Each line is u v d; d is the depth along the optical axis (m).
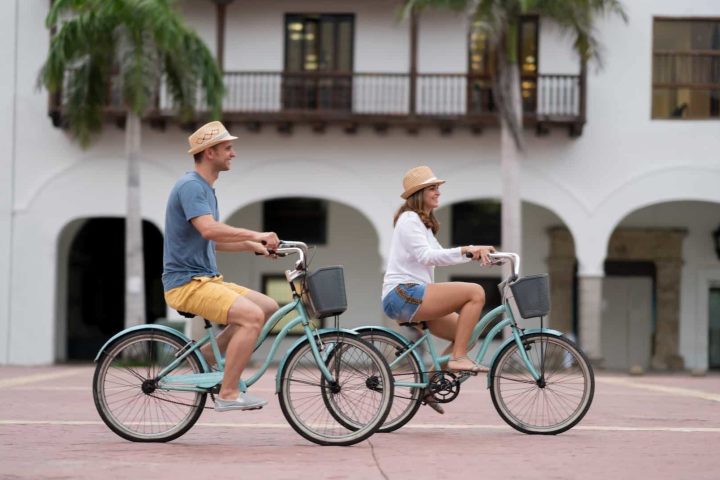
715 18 63.97
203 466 15.12
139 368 18.03
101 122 59.53
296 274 17.89
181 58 56.78
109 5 54.16
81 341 72.00
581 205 63.78
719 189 63.75
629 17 63.97
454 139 63.91
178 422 18.03
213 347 17.92
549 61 63.47
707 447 17.88
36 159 64.88
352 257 71.06
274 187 64.38
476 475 14.49
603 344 71.81
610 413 25.42
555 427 19.55
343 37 64.56
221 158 18.00
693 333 71.12
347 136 64.25
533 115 61.94
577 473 14.77
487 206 69.94
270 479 13.96
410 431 20.12
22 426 20.72
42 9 64.88
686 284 71.31
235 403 17.53
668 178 63.75
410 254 19.39
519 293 19.31
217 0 63.75
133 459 15.84
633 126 63.91
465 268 69.62
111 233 73.12
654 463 15.84
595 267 63.59
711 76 64.12
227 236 17.30
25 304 64.88
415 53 62.66
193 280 17.67
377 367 17.67
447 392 19.58
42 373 49.00
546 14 56.44
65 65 56.97
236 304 17.42
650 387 39.03
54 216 64.88
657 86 64.25
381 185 64.12
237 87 63.91
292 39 64.56
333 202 71.06
